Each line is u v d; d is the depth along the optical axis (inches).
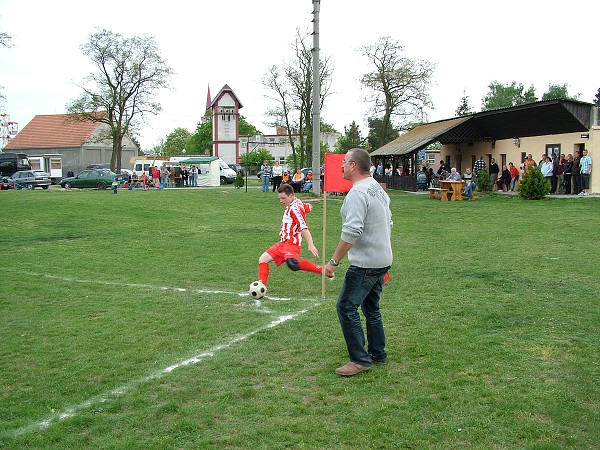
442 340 233.9
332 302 305.0
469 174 1144.2
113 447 153.1
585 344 225.3
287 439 155.6
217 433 160.1
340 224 695.1
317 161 1078.4
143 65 2047.2
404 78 1891.0
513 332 243.0
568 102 1012.5
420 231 599.5
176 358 221.6
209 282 365.4
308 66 1983.3
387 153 1488.7
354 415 169.0
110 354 227.1
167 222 715.4
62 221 705.6
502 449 148.6
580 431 157.5
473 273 370.9
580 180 973.8
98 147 2743.6
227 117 2827.3
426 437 155.4
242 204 971.9
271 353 225.5
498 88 3580.2
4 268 415.2
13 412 176.4
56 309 296.7
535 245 481.4
